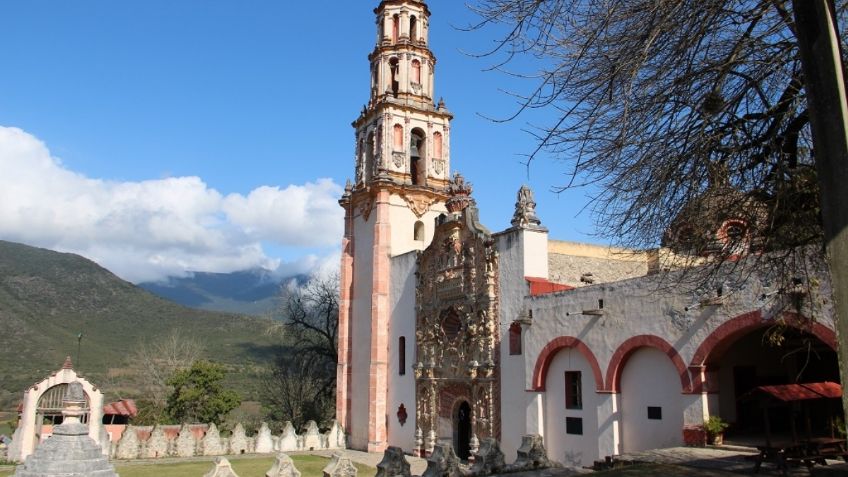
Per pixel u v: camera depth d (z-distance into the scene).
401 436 36.62
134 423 48.84
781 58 10.48
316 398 51.44
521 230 28.59
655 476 14.93
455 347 32.53
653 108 10.40
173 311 140.62
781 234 11.79
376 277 39.16
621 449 22.39
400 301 38.16
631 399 22.39
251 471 31.34
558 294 25.73
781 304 16.61
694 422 19.62
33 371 89.00
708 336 19.44
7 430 56.47
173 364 62.19
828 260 6.08
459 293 32.56
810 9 6.24
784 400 14.67
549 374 26.16
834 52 6.05
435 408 33.84
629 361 22.61
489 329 29.86
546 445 25.84
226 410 47.19
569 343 24.81
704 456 17.64
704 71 9.95
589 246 35.25
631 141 10.54
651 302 21.48
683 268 14.62
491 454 19.81
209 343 119.69
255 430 49.28
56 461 19.20
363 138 43.28
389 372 38.50
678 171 10.78
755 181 11.38
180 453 37.28
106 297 137.50
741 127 11.09
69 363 36.56
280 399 55.56
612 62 9.95
